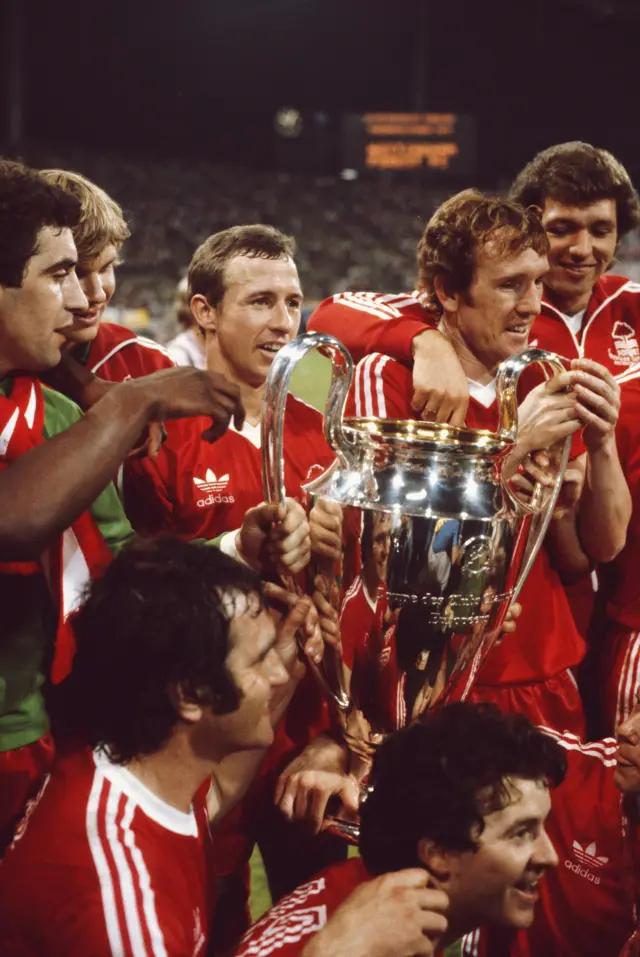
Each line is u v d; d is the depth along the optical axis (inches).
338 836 73.5
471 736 53.9
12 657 63.7
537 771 54.0
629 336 95.3
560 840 74.9
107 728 53.7
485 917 55.2
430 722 55.6
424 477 59.5
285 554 61.5
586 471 73.4
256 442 84.7
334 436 60.7
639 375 85.2
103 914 50.0
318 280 1018.7
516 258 70.2
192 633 52.4
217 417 61.2
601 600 88.3
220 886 79.0
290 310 84.8
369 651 61.4
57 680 64.6
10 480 54.8
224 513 82.6
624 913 75.2
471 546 58.8
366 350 76.8
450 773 53.2
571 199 88.1
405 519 58.6
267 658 57.2
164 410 59.2
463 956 79.6
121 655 52.9
